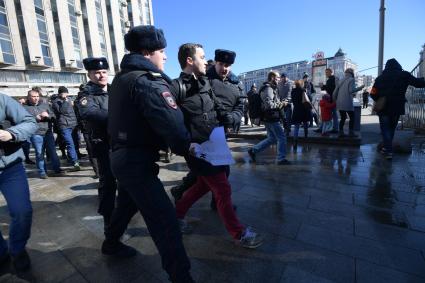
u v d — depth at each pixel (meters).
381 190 3.84
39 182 5.21
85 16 30.00
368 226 2.88
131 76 1.74
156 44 1.88
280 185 4.25
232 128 2.85
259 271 2.24
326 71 7.82
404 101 5.30
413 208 3.25
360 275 2.14
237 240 2.59
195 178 3.17
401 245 2.51
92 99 2.74
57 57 26.42
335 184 4.17
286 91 8.00
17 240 2.36
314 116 10.23
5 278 2.33
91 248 2.72
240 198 3.78
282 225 2.97
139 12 40.69
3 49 21.62
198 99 2.36
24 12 22.97
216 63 2.88
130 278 2.25
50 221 3.39
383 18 12.52
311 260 2.34
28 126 2.31
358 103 8.32
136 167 1.80
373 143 7.06
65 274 2.34
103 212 2.78
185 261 1.84
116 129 1.83
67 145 5.90
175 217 1.87
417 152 5.94
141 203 1.83
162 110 1.64
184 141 1.72
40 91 5.80
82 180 5.19
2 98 2.25
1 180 2.28
